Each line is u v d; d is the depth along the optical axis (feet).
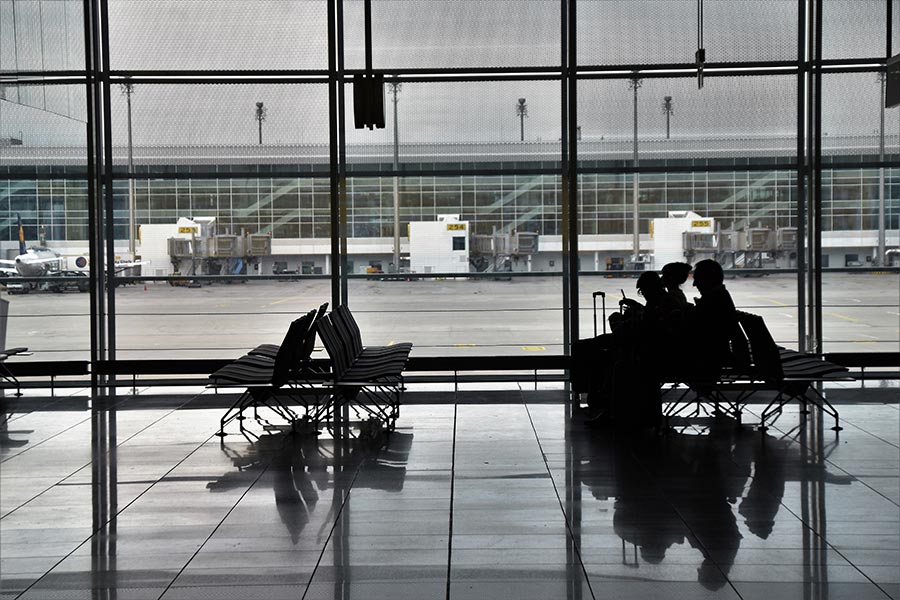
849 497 18.85
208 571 14.83
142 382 35.68
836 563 14.89
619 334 25.95
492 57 35.96
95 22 35.24
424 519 17.57
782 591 13.70
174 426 27.53
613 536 16.40
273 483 20.48
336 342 26.66
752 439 24.79
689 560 15.11
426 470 21.57
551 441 24.81
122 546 16.16
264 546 16.05
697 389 27.09
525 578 14.35
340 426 27.32
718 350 26.04
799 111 36.06
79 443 25.12
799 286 36.32
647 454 23.08
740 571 14.57
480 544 16.05
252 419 28.63
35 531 17.10
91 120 35.24
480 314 36.76
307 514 18.01
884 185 36.11
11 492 19.95
